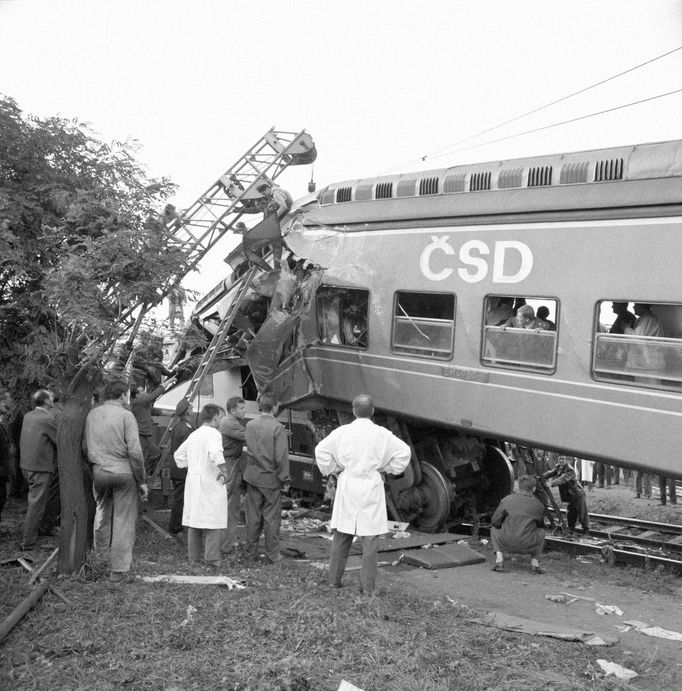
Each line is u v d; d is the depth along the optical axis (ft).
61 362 27.78
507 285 35.19
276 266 41.88
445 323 37.32
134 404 39.60
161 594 24.50
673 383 30.27
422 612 23.89
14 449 43.86
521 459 41.96
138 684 18.10
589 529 43.21
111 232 31.50
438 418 37.45
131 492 26.58
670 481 56.34
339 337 42.27
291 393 44.55
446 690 17.89
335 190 43.34
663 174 31.32
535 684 18.38
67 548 26.22
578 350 32.81
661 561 33.19
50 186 34.40
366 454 25.77
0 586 25.18
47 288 30.25
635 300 31.27
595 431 32.24
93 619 22.15
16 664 19.26
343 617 22.47
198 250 46.14
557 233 33.78
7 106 35.73
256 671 18.58
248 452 31.22
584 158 33.91
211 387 51.90
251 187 46.16
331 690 17.97
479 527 42.78
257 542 31.53
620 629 23.72
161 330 33.37
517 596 27.63
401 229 39.47
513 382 34.78
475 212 36.50
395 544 35.65
